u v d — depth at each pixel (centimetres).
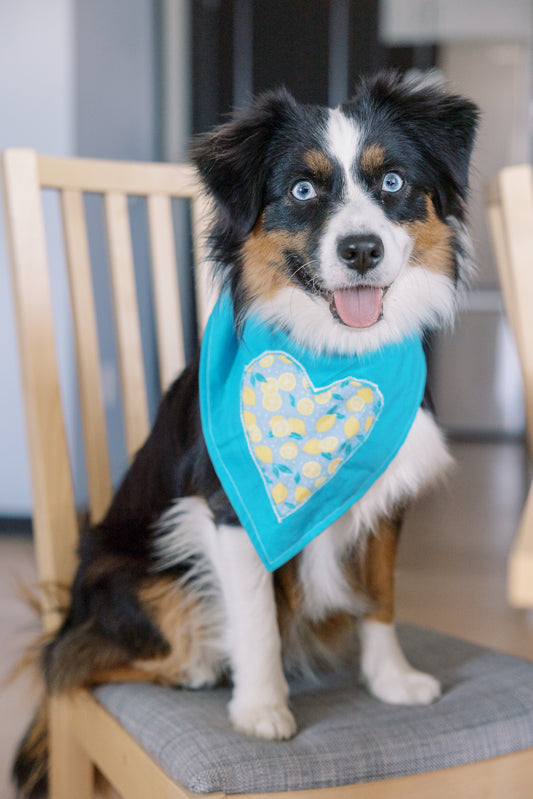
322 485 140
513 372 786
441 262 156
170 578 152
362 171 148
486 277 774
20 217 160
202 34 562
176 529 151
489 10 732
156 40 544
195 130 567
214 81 569
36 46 405
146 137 527
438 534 425
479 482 559
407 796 119
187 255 505
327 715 130
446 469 153
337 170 147
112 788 167
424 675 138
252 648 134
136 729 129
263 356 148
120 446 452
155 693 140
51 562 164
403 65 746
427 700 133
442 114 153
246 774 113
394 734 122
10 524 424
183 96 566
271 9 562
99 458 172
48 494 162
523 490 532
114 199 173
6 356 418
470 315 782
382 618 144
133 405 176
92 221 425
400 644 157
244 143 150
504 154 778
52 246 398
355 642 161
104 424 172
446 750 121
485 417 799
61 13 402
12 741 206
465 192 155
